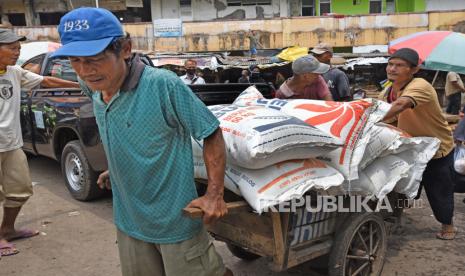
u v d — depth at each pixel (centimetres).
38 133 546
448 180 370
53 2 2522
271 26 2391
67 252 367
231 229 255
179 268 194
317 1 2589
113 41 164
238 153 218
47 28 2309
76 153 482
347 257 271
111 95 181
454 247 374
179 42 2397
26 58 799
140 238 198
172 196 186
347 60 1739
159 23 2377
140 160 181
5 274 329
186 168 187
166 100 174
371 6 2630
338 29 2395
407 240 390
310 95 418
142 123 176
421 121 350
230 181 226
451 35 749
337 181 231
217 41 2398
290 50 1622
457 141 450
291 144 215
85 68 165
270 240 231
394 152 281
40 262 349
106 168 453
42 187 552
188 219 190
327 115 258
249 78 1563
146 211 189
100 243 385
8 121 350
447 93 1091
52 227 421
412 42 762
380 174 274
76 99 474
